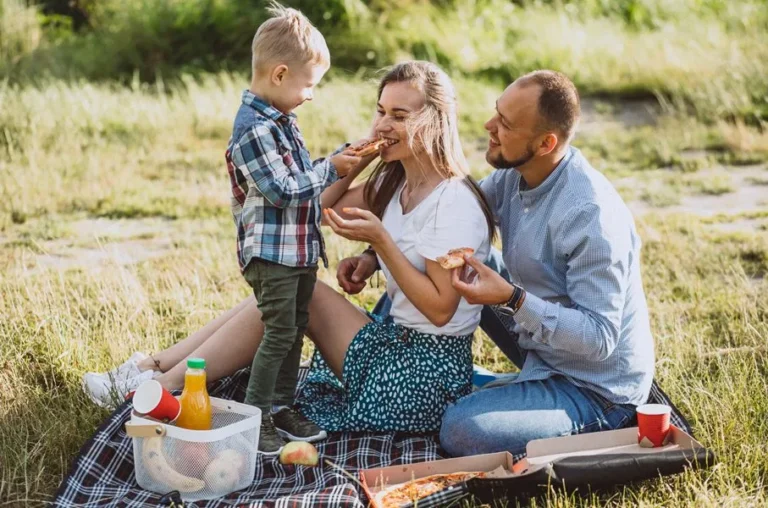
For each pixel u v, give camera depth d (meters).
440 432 3.90
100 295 5.64
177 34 13.45
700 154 9.48
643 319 3.94
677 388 4.44
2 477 3.76
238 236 4.02
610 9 14.59
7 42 13.41
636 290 3.92
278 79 3.95
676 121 10.38
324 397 4.28
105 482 3.69
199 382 3.68
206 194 8.45
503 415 3.79
